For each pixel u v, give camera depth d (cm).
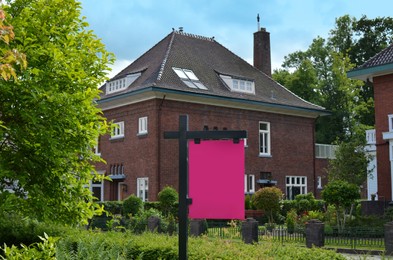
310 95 5472
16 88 1024
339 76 5203
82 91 1138
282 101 3716
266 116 3622
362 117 5603
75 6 1162
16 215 1246
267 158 3600
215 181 561
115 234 1081
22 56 632
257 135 3559
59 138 1102
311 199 3216
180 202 605
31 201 1107
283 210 3062
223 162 562
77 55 1145
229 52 4003
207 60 3684
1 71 613
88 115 1149
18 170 1105
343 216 2242
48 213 1109
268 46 4162
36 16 1105
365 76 2641
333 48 5756
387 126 2542
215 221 2372
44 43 1085
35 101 1041
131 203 2617
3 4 1055
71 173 1195
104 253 755
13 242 1169
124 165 3297
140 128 3203
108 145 3434
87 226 1988
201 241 970
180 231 606
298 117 3825
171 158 3134
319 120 5475
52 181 1117
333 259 841
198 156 576
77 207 1172
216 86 3438
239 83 3559
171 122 3142
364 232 1853
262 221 2891
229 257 809
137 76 3341
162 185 3080
